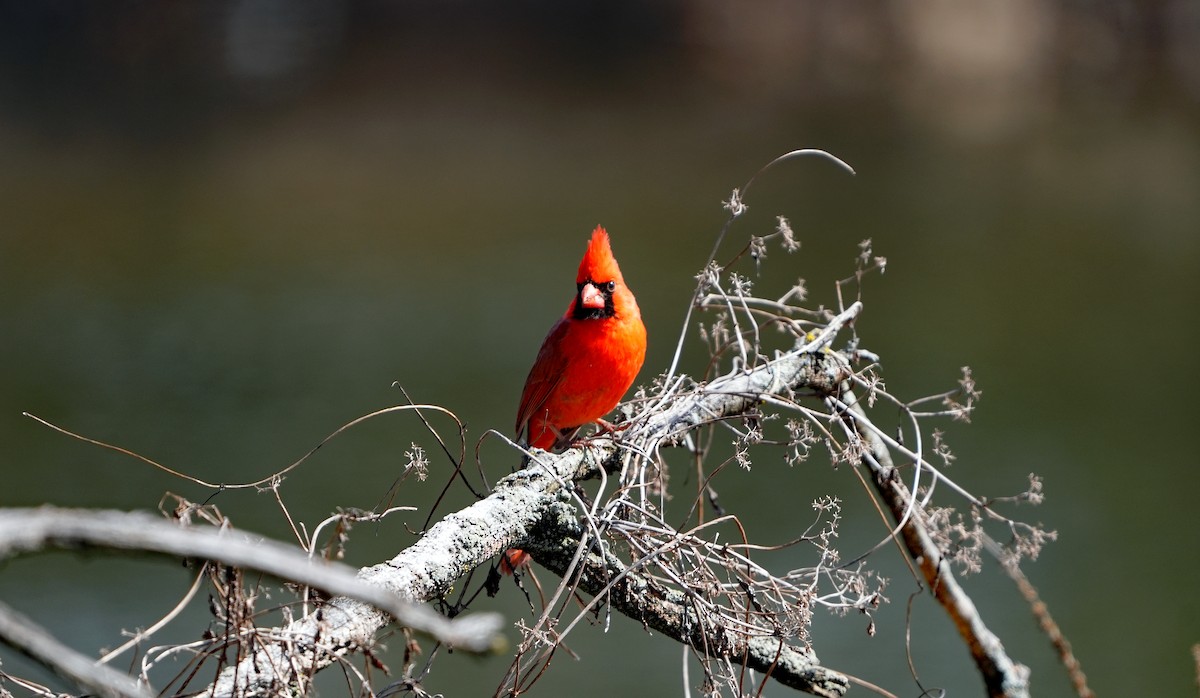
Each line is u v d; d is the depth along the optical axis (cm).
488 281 1869
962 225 2092
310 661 271
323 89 3086
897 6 3291
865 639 1005
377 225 2138
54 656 161
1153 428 1369
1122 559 1105
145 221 2141
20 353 1566
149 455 1273
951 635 1005
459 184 2377
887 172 2416
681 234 2050
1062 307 1731
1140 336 1622
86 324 1670
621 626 1039
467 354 1586
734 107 2936
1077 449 1304
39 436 1332
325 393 1460
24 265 1911
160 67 3173
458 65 3238
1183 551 1110
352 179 2412
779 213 2159
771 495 1190
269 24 3344
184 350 1596
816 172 2442
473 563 332
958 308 1727
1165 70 3125
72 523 155
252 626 265
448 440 1330
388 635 289
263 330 1645
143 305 1759
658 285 1789
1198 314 1698
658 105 2955
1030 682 941
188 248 2011
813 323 453
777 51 3284
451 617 332
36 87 3000
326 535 1062
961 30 3250
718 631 346
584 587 352
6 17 3173
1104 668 955
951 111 2869
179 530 161
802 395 442
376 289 1823
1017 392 1457
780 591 346
